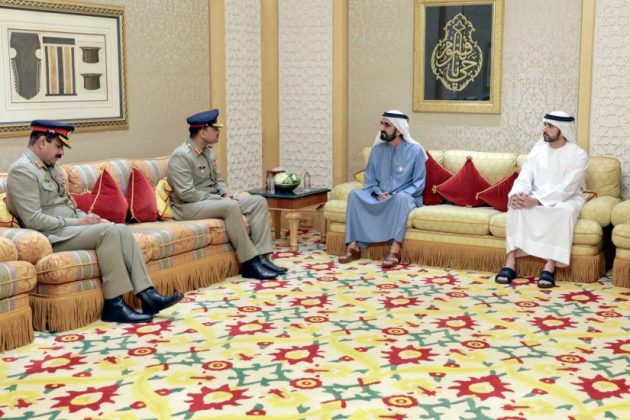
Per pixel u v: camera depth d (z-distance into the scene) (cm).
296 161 759
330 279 559
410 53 710
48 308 439
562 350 408
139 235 488
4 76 518
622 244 529
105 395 352
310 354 404
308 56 739
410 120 719
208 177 587
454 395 349
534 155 585
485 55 677
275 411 333
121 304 460
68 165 523
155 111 641
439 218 588
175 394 352
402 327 448
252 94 739
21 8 523
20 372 380
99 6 578
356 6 727
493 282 550
